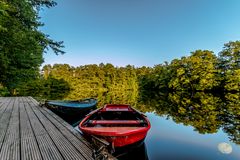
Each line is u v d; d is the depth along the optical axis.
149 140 6.86
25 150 3.18
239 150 5.96
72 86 54.03
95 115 6.57
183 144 6.46
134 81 64.75
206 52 37.47
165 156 5.38
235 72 32.16
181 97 28.14
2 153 3.03
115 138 4.39
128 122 5.32
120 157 4.80
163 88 53.75
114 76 62.62
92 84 59.53
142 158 5.21
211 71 35.41
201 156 5.43
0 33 8.77
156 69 57.38
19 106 8.69
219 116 11.96
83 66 70.06
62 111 9.14
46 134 4.17
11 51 10.12
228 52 34.59
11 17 8.76
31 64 12.29
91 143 3.57
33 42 10.71
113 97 29.08
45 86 45.00
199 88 36.47
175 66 43.81
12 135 4.04
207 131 8.23
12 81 12.08
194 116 11.96
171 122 10.10
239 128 8.85
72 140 3.78
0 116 6.19
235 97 26.33
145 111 14.05
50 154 3.04
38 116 6.32
